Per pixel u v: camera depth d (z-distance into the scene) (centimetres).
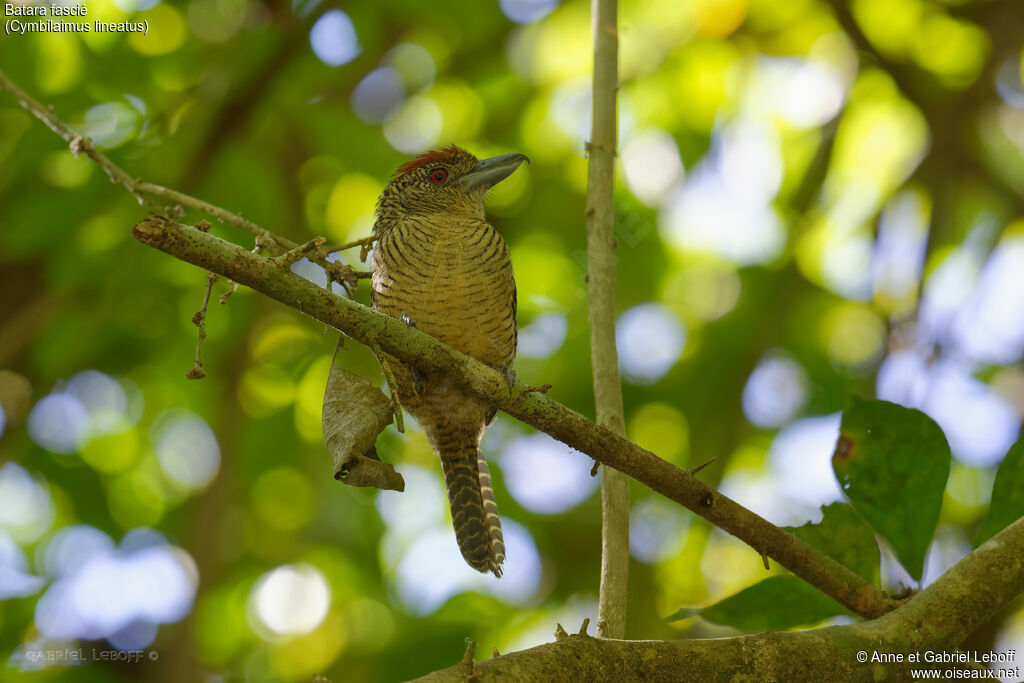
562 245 1332
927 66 1354
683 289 1391
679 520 1358
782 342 1387
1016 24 1302
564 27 1345
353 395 586
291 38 1126
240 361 1236
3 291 1209
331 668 1290
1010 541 553
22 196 1116
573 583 1332
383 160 1248
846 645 520
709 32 1315
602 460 561
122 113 1133
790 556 571
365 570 1343
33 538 1323
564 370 1310
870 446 601
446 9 1234
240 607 1328
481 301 796
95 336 1218
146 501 1364
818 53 1365
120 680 1134
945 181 1308
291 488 1345
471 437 846
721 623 607
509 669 471
